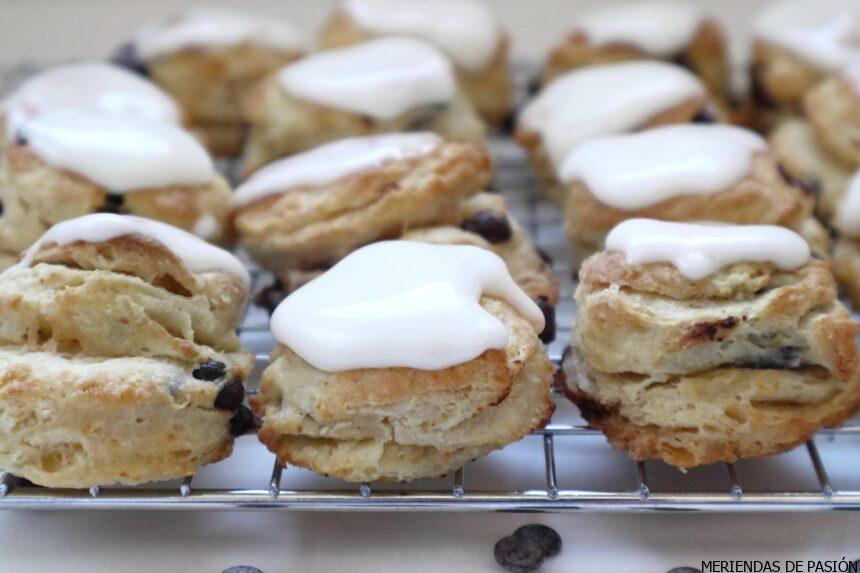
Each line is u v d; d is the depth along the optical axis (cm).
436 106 33
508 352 25
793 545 25
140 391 24
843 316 25
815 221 31
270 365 26
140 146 29
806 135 35
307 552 25
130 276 25
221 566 24
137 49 37
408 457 25
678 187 29
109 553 25
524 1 47
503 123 39
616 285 25
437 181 29
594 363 25
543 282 29
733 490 24
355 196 29
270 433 25
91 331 25
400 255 26
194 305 26
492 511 25
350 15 38
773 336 25
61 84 34
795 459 27
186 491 24
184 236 27
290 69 34
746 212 29
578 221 30
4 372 24
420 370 24
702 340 25
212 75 36
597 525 25
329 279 26
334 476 25
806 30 36
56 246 26
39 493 25
